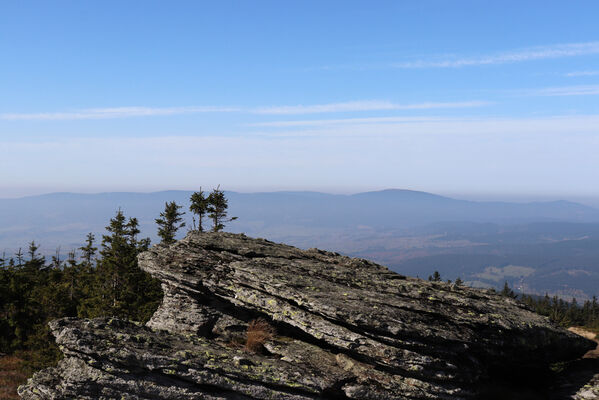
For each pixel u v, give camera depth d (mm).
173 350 15203
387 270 22812
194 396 13992
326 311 16031
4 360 49656
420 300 17953
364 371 15469
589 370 18578
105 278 47688
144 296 45812
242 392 14164
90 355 14234
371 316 15578
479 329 16594
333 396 15016
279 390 14484
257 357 16344
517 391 17031
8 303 53875
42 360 43156
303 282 18516
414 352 14969
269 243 25328
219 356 15469
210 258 21938
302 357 16406
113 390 13883
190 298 21422
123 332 15805
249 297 18531
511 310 19188
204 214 51406
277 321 19016
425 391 14781
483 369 16078
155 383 14039
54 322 15469
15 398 37094
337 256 24672
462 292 20562
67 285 57719
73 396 13812
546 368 18516
